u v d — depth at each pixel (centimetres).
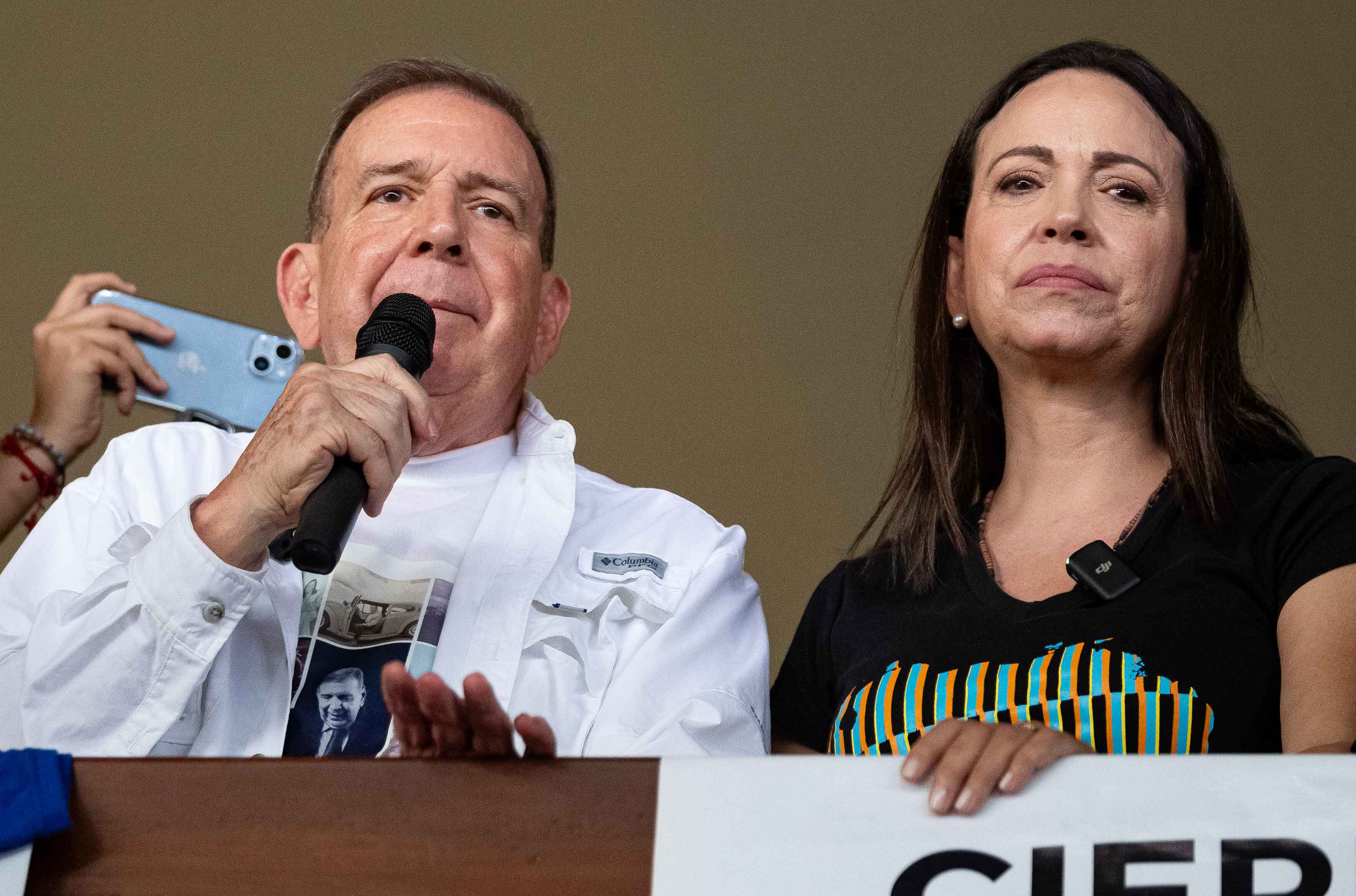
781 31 1950
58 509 870
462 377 885
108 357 1073
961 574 807
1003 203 836
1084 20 1905
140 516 864
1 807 510
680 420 1864
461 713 549
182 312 1084
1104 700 701
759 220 1916
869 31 1941
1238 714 695
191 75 1914
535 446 925
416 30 1930
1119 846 499
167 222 1877
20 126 1878
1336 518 725
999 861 501
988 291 825
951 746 518
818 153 1925
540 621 840
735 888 502
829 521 1825
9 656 791
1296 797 499
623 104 1936
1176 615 720
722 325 1892
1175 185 827
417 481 902
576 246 1903
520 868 506
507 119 961
